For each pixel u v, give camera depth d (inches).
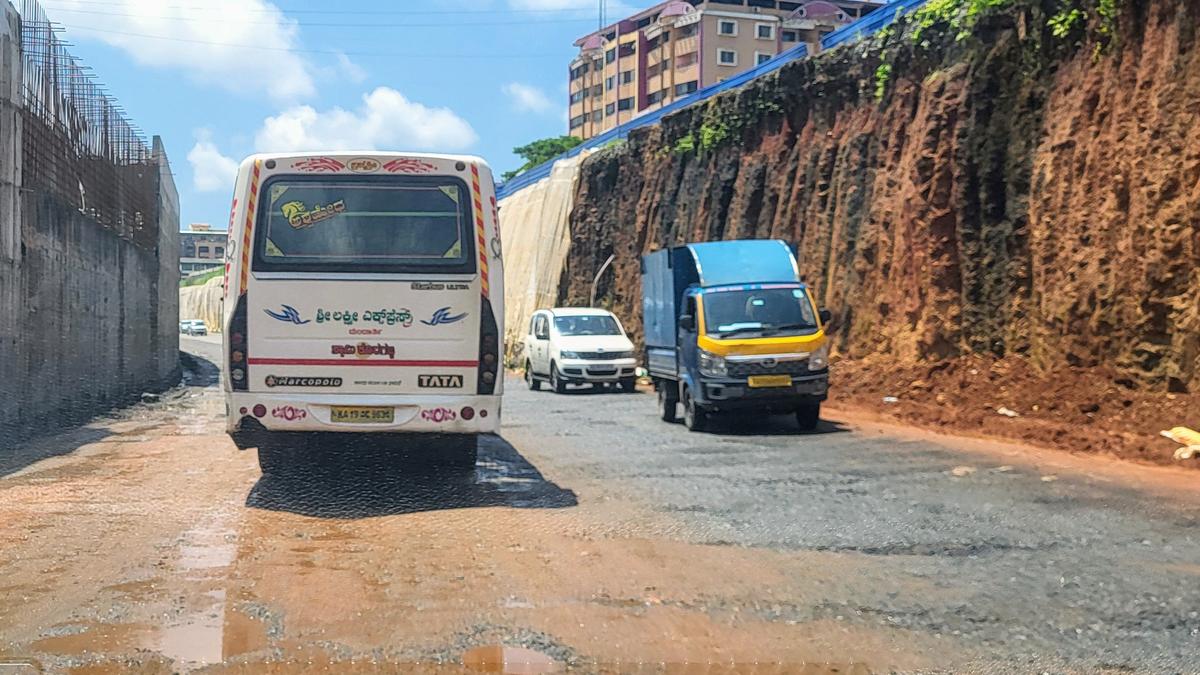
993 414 574.6
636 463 440.1
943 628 206.8
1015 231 684.1
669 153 1295.5
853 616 214.4
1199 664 186.9
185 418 685.3
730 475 403.9
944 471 408.5
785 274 628.4
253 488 370.0
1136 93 582.9
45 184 621.6
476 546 278.5
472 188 370.0
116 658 185.8
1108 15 617.0
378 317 364.5
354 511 327.6
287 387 362.6
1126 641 199.0
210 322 3833.7
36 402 584.7
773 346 560.1
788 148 1028.5
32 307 576.7
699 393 565.6
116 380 858.1
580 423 635.5
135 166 1000.9
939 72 778.2
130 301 936.9
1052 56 676.1
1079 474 395.5
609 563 259.1
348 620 209.9
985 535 289.6
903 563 259.1
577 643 196.2
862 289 850.8
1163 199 543.5
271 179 364.5
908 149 810.2
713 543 281.9
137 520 312.7
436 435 375.6
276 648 192.1
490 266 369.7
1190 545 276.8
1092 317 588.4
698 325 576.1
